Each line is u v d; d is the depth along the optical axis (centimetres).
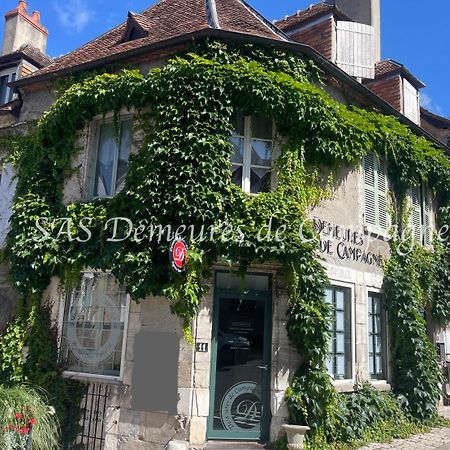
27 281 856
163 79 825
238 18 1004
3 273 948
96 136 923
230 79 824
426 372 987
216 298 804
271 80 840
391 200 1081
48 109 1001
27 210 879
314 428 754
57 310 856
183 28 968
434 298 1149
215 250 771
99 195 900
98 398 784
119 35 1098
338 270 911
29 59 1230
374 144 1013
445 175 1207
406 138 1088
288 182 842
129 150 887
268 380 795
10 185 974
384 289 1031
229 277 817
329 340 794
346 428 803
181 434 727
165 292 747
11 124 1078
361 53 1136
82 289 859
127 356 788
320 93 871
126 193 809
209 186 779
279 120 859
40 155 925
